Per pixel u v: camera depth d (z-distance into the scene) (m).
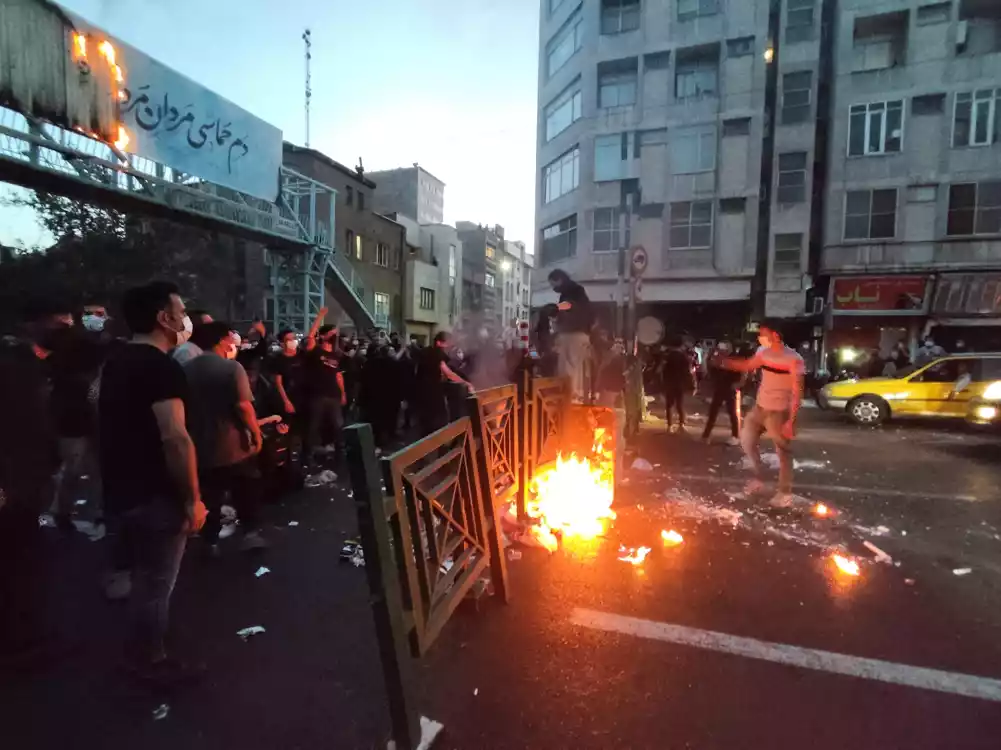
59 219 16.62
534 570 3.94
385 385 8.12
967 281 18.70
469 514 3.21
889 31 20.09
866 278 20.00
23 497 2.77
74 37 9.34
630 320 9.88
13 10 8.36
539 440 4.90
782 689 2.63
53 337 4.32
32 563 2.83
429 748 2.26
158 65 11.03
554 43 26.84
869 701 2.55
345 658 2.90
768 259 21.70
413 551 2.50
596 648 2.97
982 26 19.12
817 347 20.61
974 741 2.31
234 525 4.73
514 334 21.78
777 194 21.59
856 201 20.30
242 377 3.95
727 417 11.56
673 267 22.77
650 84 22.92
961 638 3.08
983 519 5.05
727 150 21.97
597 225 23.89
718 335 23.45
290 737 2.35
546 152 27.50
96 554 4.12
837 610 3.39
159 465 2.48
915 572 3.93
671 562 4.09
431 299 38.97
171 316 2.58
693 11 22.20
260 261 23.05
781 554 4.24
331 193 18.42
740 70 21.67
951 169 19.25
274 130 14.46
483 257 53.94
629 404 8.99
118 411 2.46
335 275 18.94
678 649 2.96
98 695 2.59
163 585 2.62
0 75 8.18
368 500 2.08
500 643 3.02
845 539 4.55
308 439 6.89
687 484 6.20
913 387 10.34
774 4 21.48
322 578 3.80
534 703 2.54
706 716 2.45
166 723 2.42
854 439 9.21
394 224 33.75
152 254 18.58
